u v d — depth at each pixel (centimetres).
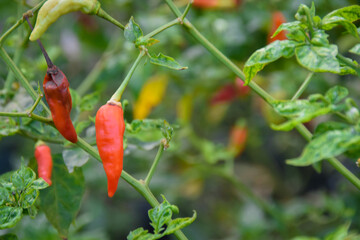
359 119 36
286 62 58
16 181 38
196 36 41
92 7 38
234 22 60
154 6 69
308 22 38
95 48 72
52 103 38
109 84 73
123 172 40
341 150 35
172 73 60
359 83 58
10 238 40
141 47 39
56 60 73
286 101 38
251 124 74
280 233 63
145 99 58
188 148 75
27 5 46
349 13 39
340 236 40
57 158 44
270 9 58
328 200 58
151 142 45
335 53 37
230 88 62
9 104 45
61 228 44
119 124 37
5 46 50
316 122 59
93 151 40
